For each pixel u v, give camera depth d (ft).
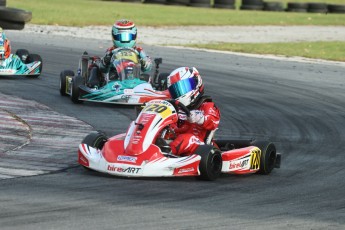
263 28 381.40
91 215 72.54
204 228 69.82
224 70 214.90
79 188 83.92
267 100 167.53
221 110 151.43
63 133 118.52
